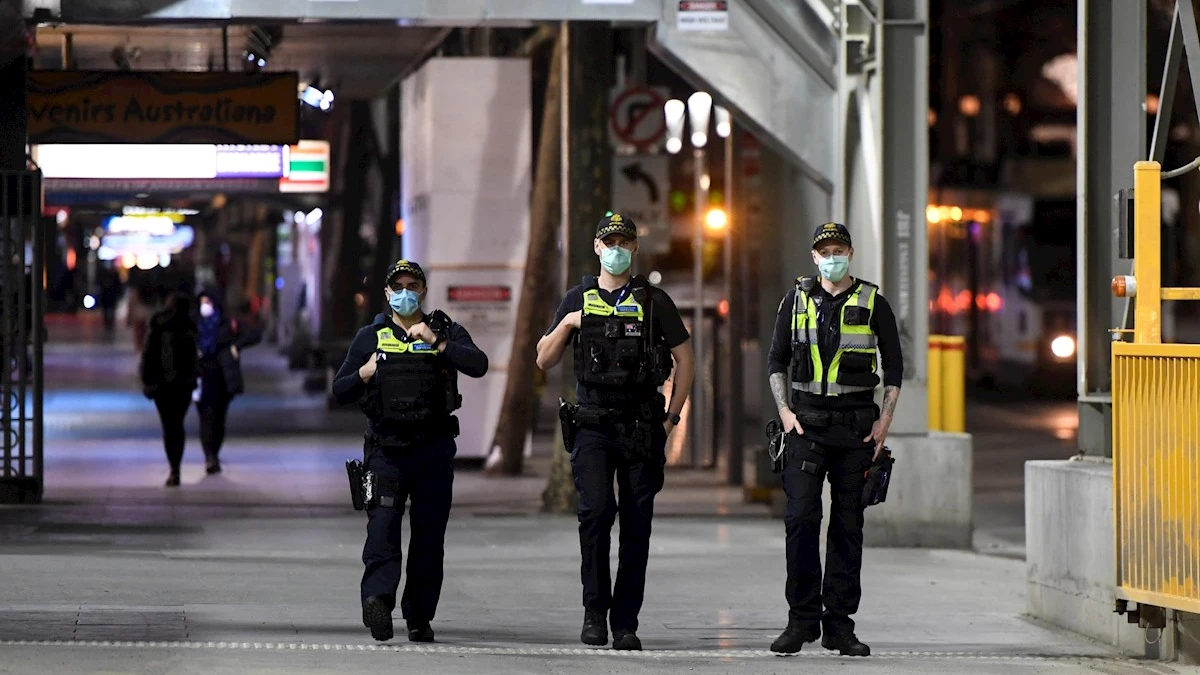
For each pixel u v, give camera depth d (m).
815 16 53.75
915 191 53.50
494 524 60.38
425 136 79.88
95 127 62.16
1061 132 161.00
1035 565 40.34
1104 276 39.94
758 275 74.38
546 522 61.09
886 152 53.31
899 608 42.31
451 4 53.62
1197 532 32.28
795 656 33.25
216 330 73.75
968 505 54.62
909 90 53.28
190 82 62.62
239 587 41.78
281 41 72.19
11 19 53.38
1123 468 34.47
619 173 74.12
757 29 53.75
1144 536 33.84
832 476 33.47
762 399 68.75
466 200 78.50
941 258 154.25
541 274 76.81
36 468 61.66
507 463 77.94
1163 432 33.25
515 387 77.56
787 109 54.06
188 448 86.56
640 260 87.06
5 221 60.03
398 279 32.31
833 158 54.38
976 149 159.88
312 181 81.12
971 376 149.88
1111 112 40.06
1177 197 126.12
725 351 78.56
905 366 54.38
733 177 73.88
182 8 52.97
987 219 153.38
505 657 31.62
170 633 33.91
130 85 62.34
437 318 32.97
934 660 33.09
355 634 34.62
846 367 33.03
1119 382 34.50
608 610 35.97
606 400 32.62
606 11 53.91
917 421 54.72
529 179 78.88
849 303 33.16
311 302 149.38
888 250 53.78
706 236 87.31
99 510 60.22
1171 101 36.53
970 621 40.12
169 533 54.06
